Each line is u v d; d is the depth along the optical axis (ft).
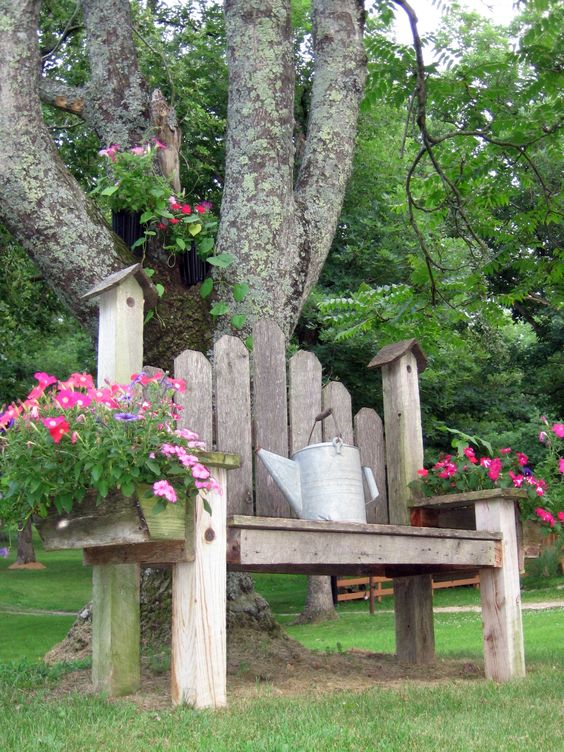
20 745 9.30
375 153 52.85
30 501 10.85
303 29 50.70
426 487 16.33
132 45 21.35
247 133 19.81
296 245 19.84
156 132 19.26
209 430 13.74
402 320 23.66
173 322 18.48
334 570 16.03
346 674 15.92
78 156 41.34
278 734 9.78
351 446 14.40
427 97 23.68
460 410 70.74
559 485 16.01
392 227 51.19
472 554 14.30
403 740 9.57
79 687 13.84
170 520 11.12
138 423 10.93
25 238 18.11
